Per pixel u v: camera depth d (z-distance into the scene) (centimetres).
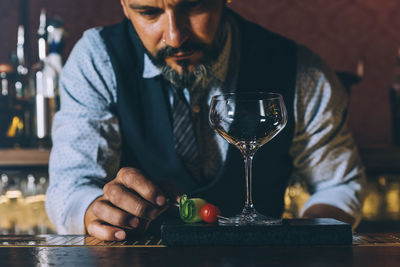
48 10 448
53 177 137
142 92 149
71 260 76
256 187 153
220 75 146
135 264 72
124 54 152
